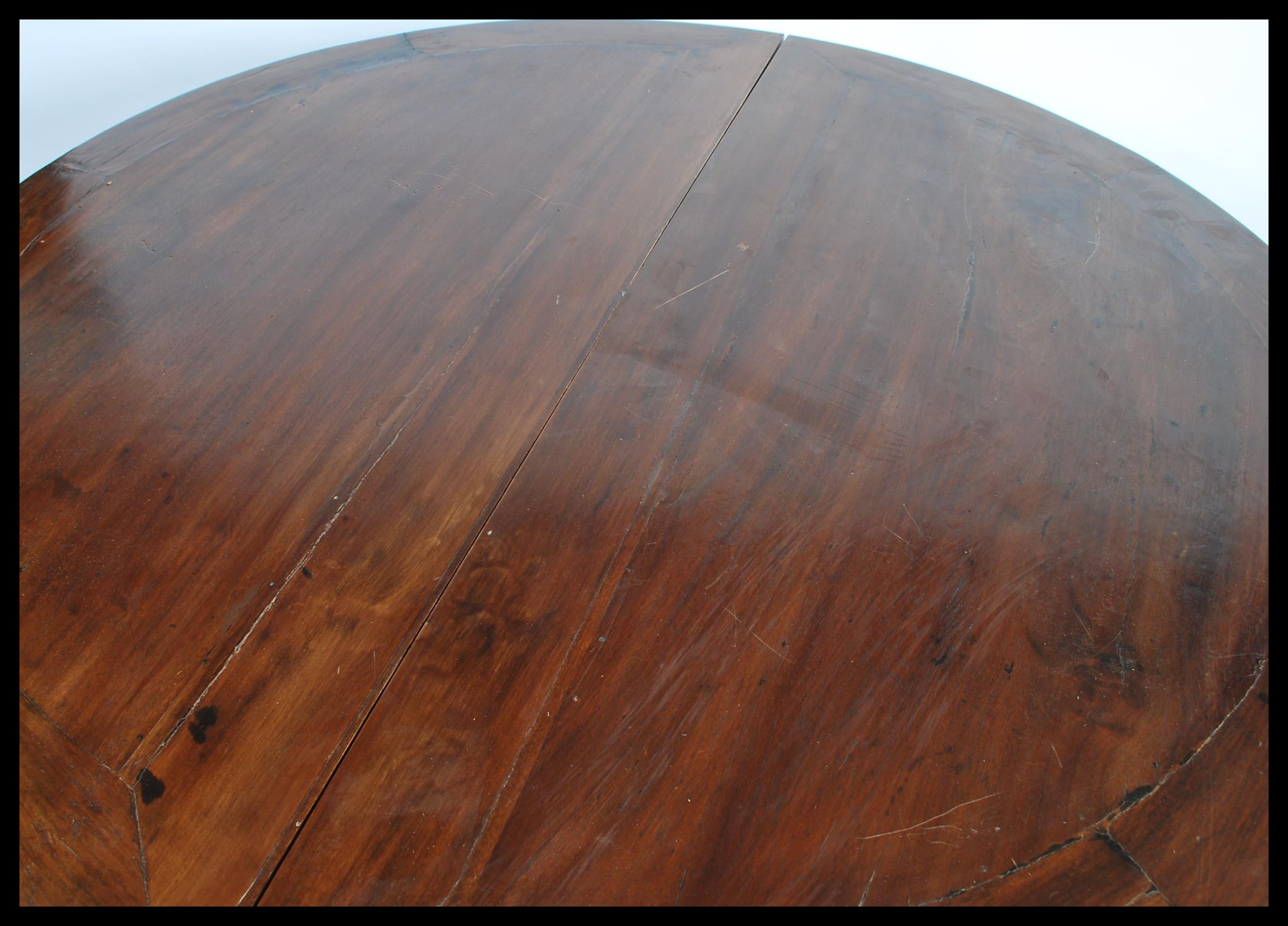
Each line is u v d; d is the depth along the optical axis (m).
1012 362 1.37
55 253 1.45
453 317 1.38
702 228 1.54
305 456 1.21
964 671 1.04
